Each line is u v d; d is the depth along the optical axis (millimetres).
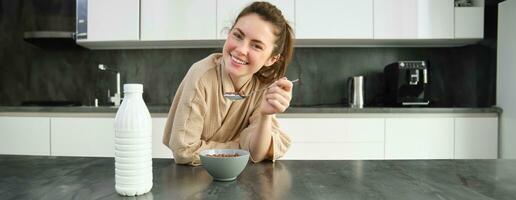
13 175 749
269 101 811
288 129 2131
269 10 844
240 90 1005
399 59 2699
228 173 688
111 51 2717
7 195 617
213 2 2338
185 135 869
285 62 973
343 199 604
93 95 2721
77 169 802
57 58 2717
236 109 1014
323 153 2133
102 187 664
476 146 2178
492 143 2184
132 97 617
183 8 2350
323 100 2713
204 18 2344
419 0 2342
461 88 2637
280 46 894
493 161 907
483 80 2453
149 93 2719
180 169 812
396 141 2145
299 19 2350
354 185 688
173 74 2717
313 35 2352
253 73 929
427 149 2154
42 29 2699
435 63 2686
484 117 2186
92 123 2152
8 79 2715
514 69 2109
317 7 2352
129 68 2723
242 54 812
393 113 2150
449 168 832
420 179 733
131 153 602
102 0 2363
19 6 2695
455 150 2164
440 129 2156
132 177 602
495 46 2330
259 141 864
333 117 2150
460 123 2170
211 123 988
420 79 2369
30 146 2176
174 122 894
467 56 2617
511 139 2115
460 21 2352
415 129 2146
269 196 615
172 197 606
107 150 2158
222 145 937
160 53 2713
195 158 843
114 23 2361
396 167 840
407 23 2344
